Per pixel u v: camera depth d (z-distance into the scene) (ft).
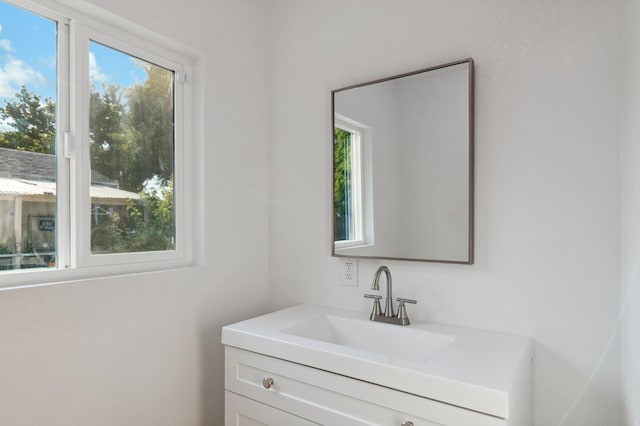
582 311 4.12
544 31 4.34
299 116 6.39
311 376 4.06
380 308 5.20
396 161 5.30
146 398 4.79
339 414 3.85
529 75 4.43
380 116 5.45
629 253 3.52
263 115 6.62
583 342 4.11
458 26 4.90
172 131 5.45
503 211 4.58
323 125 6.10
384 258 5.37
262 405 4.50
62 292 4.00
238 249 6.14
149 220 5.12
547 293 4.31
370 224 5.52
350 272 5.79
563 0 4.24
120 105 4.81
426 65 5.13
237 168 6.15
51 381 3.91
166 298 5.06
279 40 6.61
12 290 3.65
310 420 4.06
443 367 3.47
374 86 5.51
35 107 4.07
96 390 4.28
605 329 4.00
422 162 5.09
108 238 4.64
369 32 5.64
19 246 3.91
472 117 4.71
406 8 5.31
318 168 6.16
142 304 4.77
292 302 6.45
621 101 3.86
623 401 3.77
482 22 4.73
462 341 4.24
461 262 4.77
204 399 5.54
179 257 5.46
